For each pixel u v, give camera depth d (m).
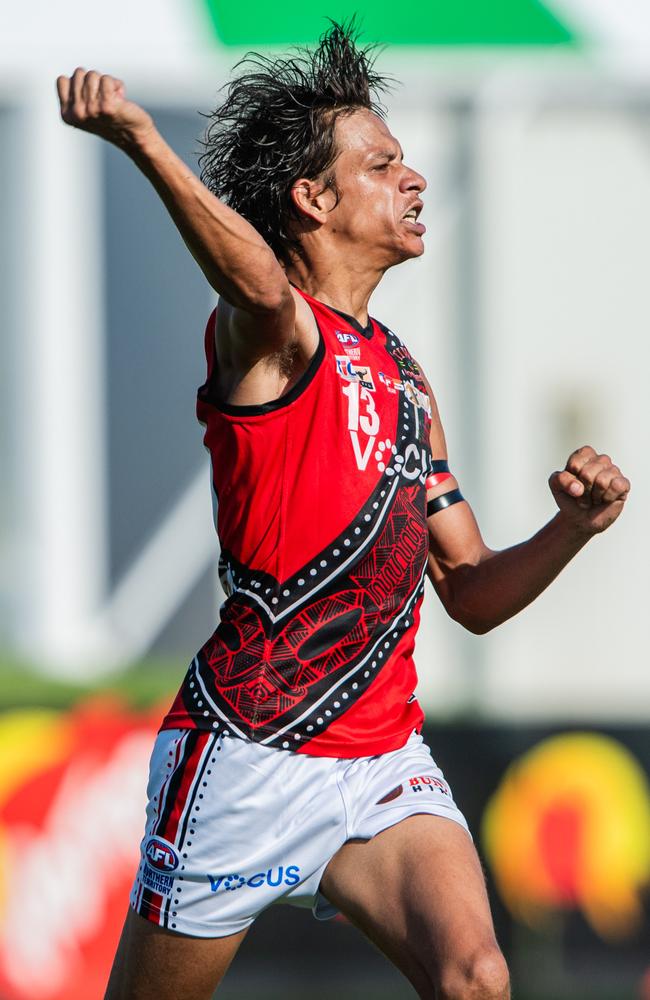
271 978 20.14
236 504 10.07
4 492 34.84
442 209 34.88
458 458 35.03
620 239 36.06
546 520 35.12
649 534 35.50
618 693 33.91
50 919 18.27
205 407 10.12
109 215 35.59
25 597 34.53
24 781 18.39
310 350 9.86
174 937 10.23
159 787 10.27
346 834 10.02
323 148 10.51
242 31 33.72
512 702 27.70
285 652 9.98
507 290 35.00
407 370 10.62
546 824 20.14
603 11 35.31
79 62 33.66
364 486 9.98
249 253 8.91
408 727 10.45
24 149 34.53
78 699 20.16
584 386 35.94
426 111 34.78
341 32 10.86
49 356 34.75
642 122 36.00
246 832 9.99
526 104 34.84
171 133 34.41
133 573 35.31
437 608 33.41
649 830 20.11
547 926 19.86
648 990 19.59
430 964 9.25
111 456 35.62
